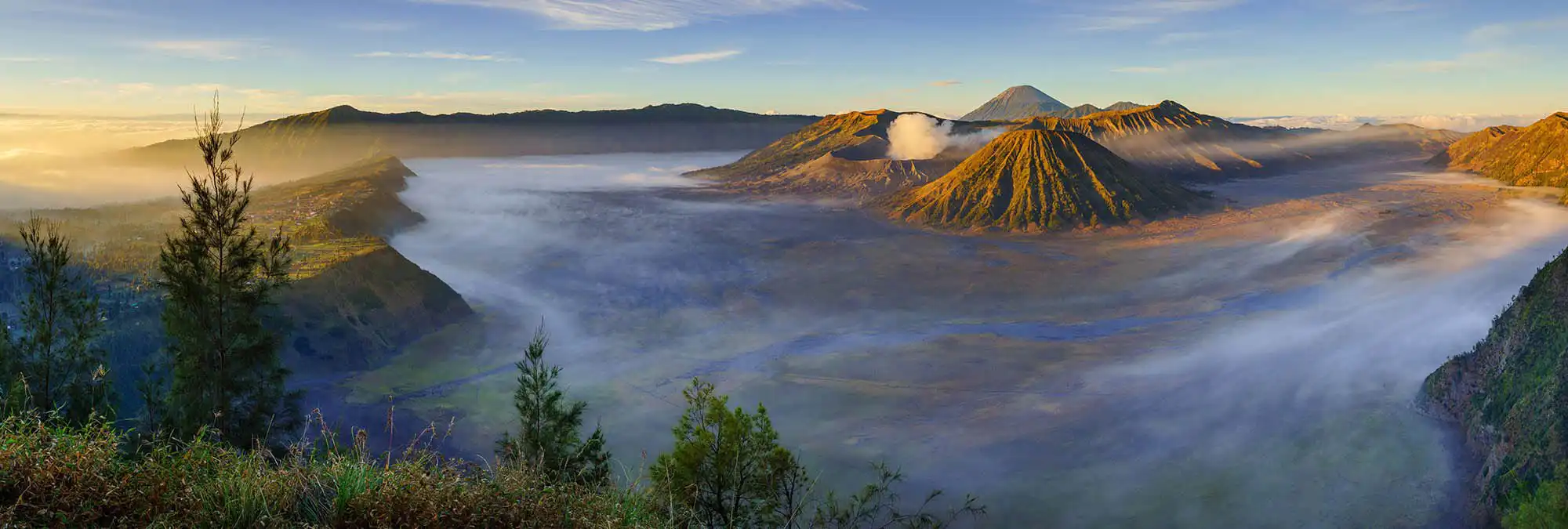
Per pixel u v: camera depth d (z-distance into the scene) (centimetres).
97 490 548
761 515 1983
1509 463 4766
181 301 2425
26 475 542
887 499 3644
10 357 1972
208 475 591
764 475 2030
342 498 587
